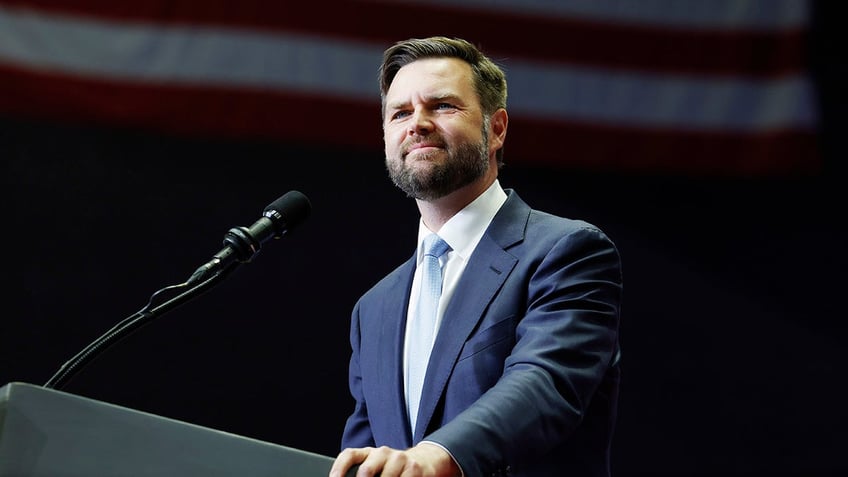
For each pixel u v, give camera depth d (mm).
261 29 18344
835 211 21141
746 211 21047
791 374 20062
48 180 17672
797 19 20156
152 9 18109
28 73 17344
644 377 19766
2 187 17406
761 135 19859
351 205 19172
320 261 18719
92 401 3975
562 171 20500
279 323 18094
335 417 17766
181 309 17594
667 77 19875
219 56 18172
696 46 20016
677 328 20172
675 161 19672
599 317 6090
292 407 17641
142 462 3969
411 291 7020
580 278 6246
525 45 19438
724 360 20062
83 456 3883
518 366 5699
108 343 5934
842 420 19828
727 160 19750
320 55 18453
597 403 6305
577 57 19625
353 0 18703
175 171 18375
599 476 6211
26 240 17344
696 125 19812
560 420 5402
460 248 6840
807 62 19969
